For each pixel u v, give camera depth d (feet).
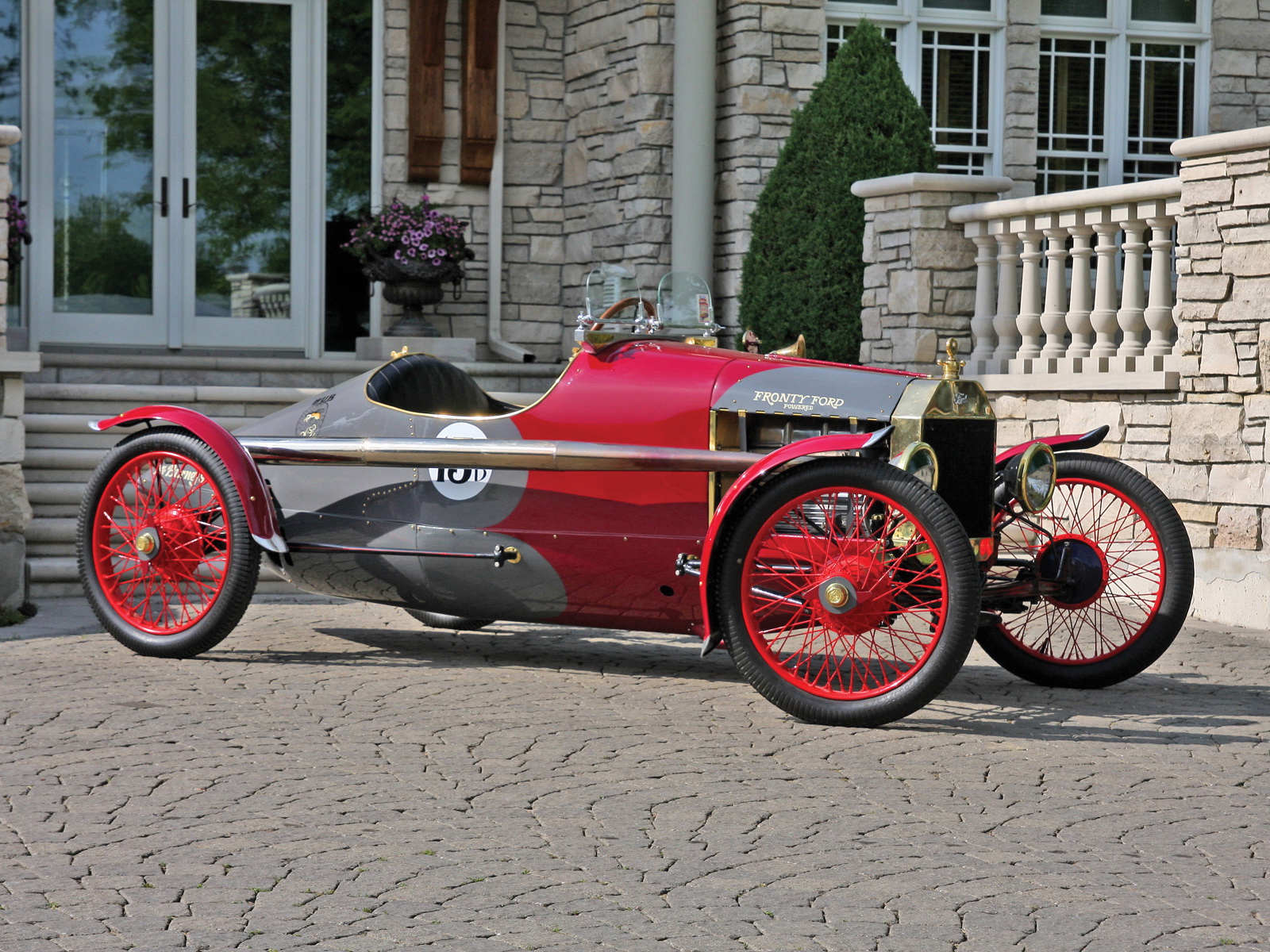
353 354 39.55
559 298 40.81
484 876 11.71
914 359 29.17
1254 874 11.95
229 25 38.09
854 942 10.46
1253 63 38.91
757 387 17.76
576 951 10.25
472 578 19.20
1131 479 19.07
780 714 17.25
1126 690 19.06
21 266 36.55
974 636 15.92
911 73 37.14
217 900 11.11
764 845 12.54
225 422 30.25
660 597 18.35
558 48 40.34
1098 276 26.68
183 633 19.85
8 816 13.01
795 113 33.12
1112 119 38.42
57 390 29.27
